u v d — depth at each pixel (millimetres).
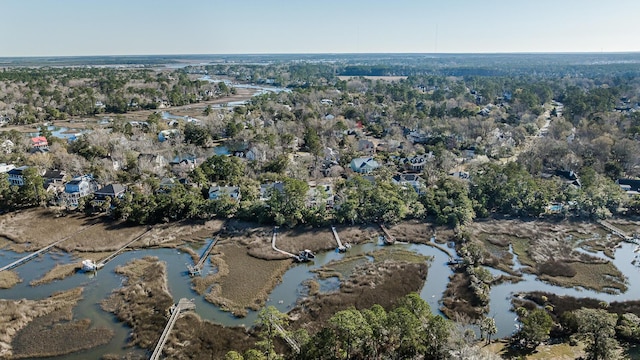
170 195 101500
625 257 84750
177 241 91188
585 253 86375
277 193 100188
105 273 77938
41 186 108312
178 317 64312
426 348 48375
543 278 76688
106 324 62875
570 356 53625
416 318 49438
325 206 101438
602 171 125812
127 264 81000
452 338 48594
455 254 86125
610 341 50594
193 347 57562
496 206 108375
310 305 67812
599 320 52656
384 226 98312
